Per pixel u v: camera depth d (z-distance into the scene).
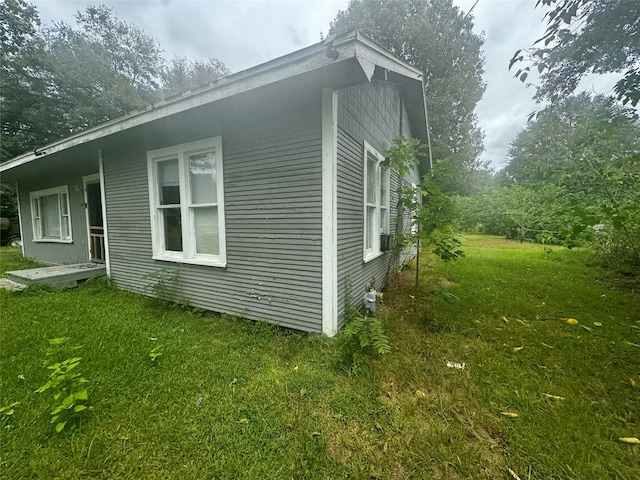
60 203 6.75
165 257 4.12
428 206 4.08
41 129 14.40
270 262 3.18
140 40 19.42
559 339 2.79
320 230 2.83
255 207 3.23
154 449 1.52
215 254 3.74
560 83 3.65
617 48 2.93
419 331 3.05
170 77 21.45
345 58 1.93
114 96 15.25
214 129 3.46
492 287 4.70
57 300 4.20
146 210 4.30
